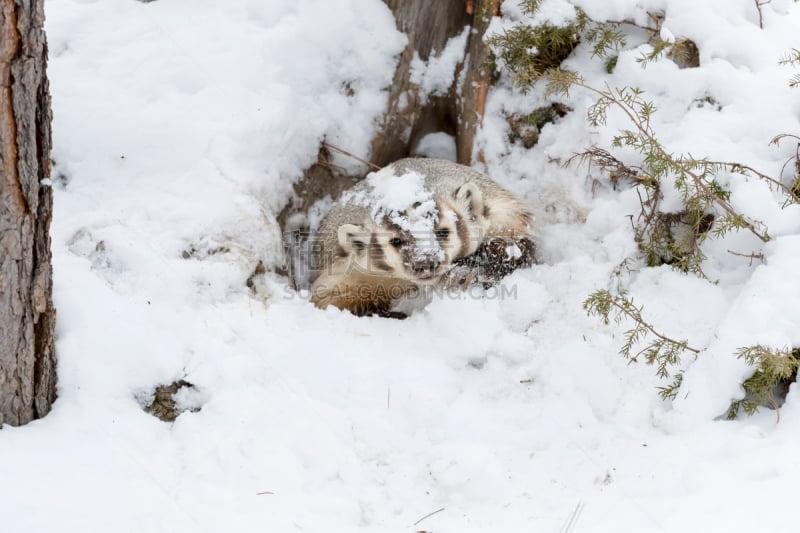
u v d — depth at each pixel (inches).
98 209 203.6
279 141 234.5
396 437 164.1
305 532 135.4
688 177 200.8
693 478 144.0
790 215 186.1
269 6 247.1
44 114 138.3
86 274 183.3
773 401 163.6
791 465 140.9
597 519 137.9
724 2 229.6
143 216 203.0
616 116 223.5
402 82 263.7
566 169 237.9
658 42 232.1
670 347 180.2
